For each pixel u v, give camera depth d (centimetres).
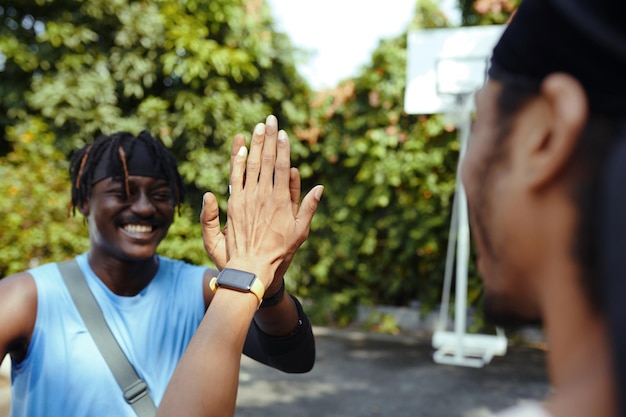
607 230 33
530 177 39
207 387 69
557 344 38
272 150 86
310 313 761
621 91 36
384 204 703
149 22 742
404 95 701
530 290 41
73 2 754
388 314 745
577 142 36
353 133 739
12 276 135
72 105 732
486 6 650
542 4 38
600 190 36
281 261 84
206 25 770
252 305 77
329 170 764
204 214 92
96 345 130
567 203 37
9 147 779
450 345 620
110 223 139
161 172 147
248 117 754
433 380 532
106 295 136
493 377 543
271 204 84
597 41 35
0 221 525
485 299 45
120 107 792
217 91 756
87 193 142
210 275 148
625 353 31
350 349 650
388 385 516
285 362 124
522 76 40
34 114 769
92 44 759
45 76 745
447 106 618
